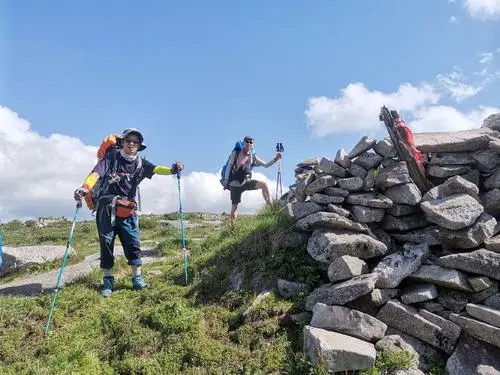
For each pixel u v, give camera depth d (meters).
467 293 6.23
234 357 6.01
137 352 6.46
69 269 11.24
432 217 6.82
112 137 9.02
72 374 5.80
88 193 8.52
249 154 11.59
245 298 7.26
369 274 6.51
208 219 23.00
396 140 7.69
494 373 5.27
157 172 9.31
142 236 16.53
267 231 8.65
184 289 8.29
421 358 5.79
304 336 5.94
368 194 7.70
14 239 18.06
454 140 8.00
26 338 7.04
